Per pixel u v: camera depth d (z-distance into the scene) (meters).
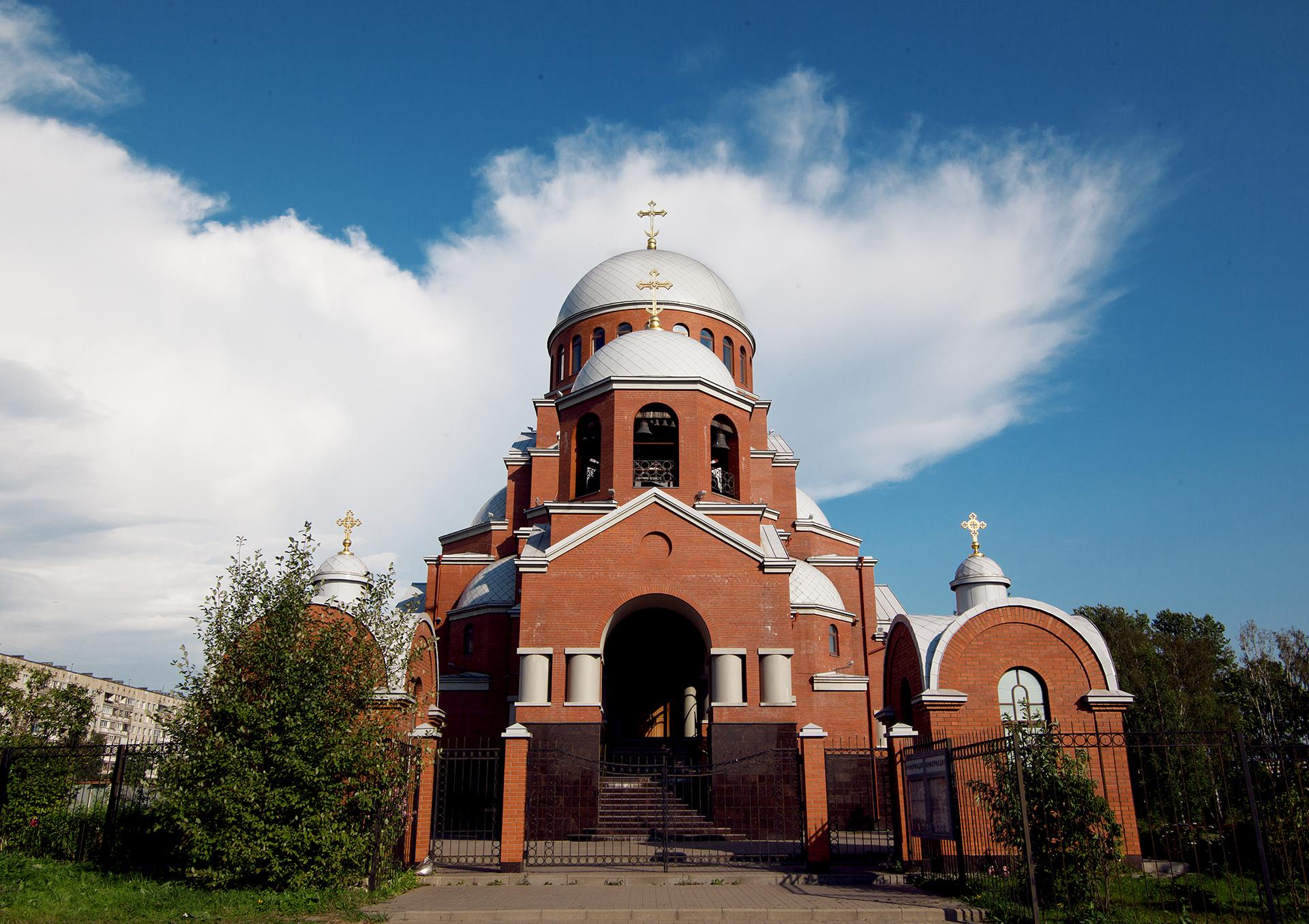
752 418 32.06
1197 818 18.73
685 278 35.56
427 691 23.67
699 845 20.42
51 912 12.28
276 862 13.80
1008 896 13.30
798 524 33.44
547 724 22.36
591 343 34.66
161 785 14.65
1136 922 12.53
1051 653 20.00
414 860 17.17
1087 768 15.28
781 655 23.06
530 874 16.70
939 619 21.50
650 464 27.09
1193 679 43.53
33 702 27.22
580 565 23.72
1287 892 13.78
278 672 14.60
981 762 18.39
